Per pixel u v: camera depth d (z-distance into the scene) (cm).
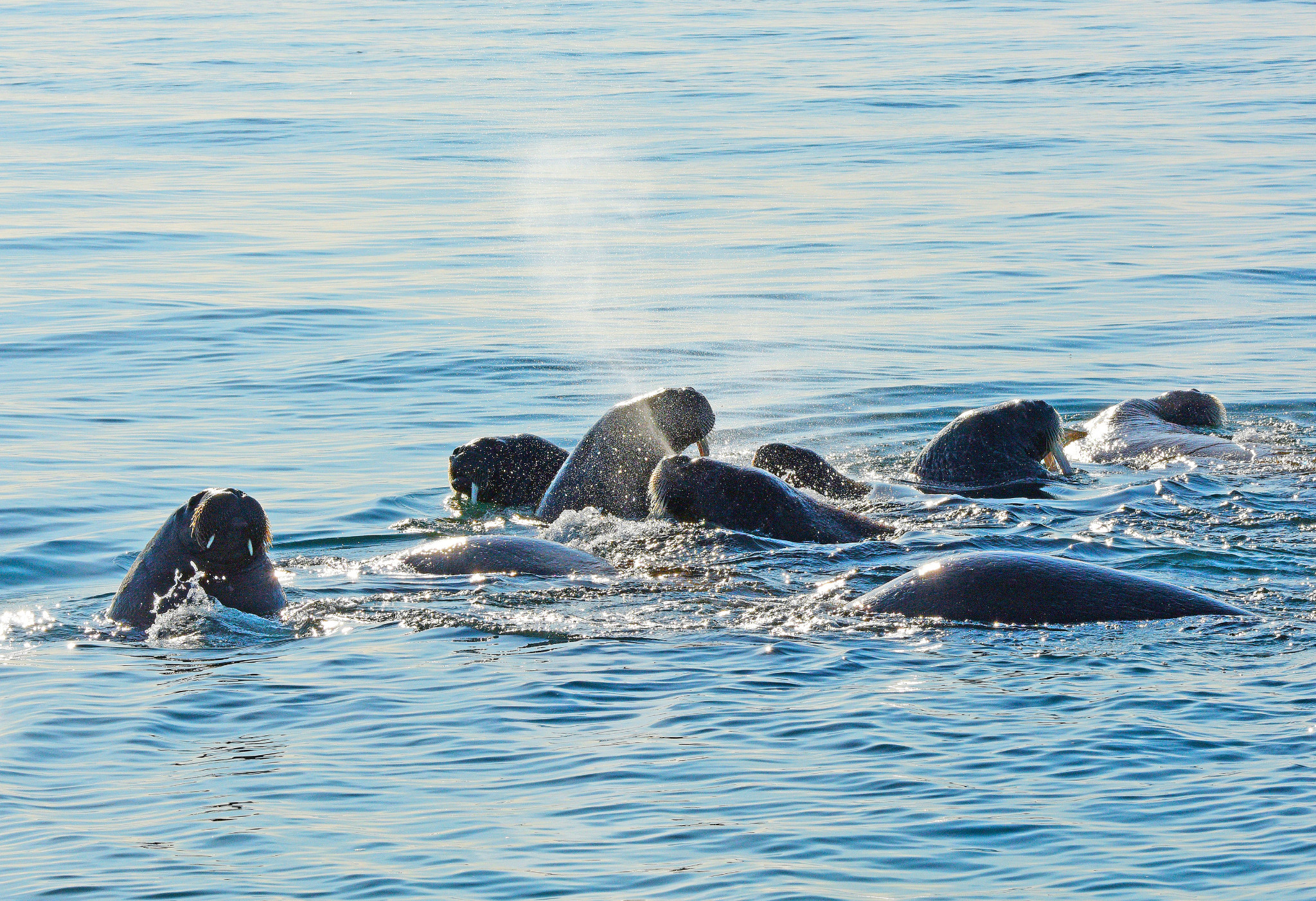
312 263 9444
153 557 3406
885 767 2330
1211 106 17600
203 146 15300
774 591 3500
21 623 3362
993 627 3128
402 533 4322
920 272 9006
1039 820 2120
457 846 2088
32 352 6925
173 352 6962
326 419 5816
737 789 2261
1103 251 9475
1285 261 8981
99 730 2577
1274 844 2012
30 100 19312
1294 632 3045
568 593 3506
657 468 4216
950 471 5097
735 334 7494
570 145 15412
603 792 2266
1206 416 5691
